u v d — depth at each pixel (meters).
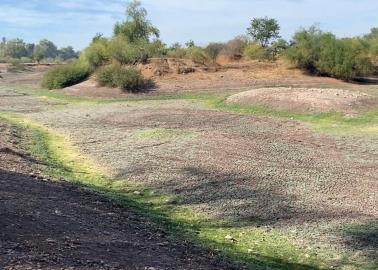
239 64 47.00
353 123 25.05
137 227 10.23
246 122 25.69
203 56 47.44
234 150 18.97
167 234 10.21
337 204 12.61
